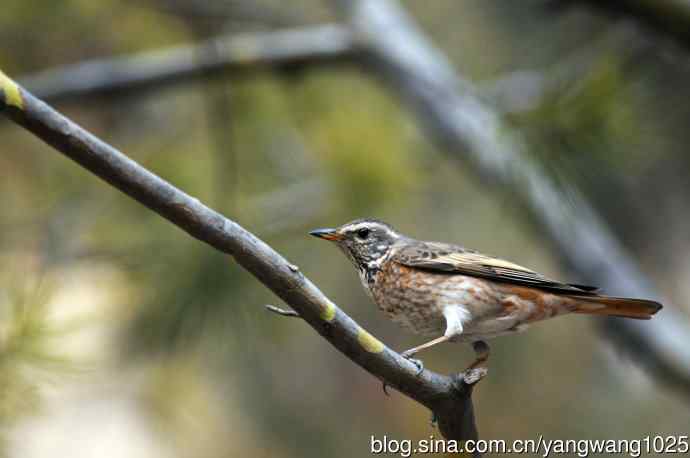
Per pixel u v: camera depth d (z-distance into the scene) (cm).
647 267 1368
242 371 1284
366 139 1206
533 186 1062
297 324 1165
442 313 841
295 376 1352
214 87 1202
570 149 905
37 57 1298
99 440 1142
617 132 904
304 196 1176
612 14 955
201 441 1214
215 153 1130
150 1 1241
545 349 1371
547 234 1070
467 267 839
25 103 472
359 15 1252
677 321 1056
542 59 1269
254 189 1173
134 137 1301
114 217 1091
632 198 1307
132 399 1107
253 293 1019
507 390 1354
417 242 898
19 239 1047
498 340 1356
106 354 1002
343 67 1293
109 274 1024
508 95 1137
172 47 1337
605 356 1368
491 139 1109
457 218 1373
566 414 1337
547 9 984
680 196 1295
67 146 483
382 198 1176
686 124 1123
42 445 1110
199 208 507
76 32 1284
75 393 1088
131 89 1171
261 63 1200
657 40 979
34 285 730
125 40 1323
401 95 1216
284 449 1320
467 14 1369
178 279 1006
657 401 1321
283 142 1248
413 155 1293
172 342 1002
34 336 679
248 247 516
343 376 1385
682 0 913
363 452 1346
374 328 1390
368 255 907
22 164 1209
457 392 586
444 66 1211
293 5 1418
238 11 1288
